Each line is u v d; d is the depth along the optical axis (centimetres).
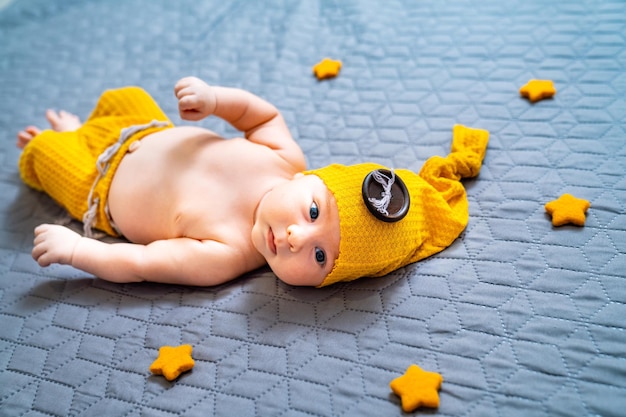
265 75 142
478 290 91
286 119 130
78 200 112
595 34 134
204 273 98
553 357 81
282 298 95
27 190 124
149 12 165
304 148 123
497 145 115
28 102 143
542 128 116
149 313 96
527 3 146
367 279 96
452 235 99
